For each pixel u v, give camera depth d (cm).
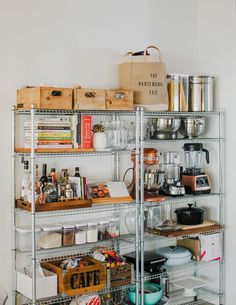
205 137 516
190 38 517
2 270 414
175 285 494
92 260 422
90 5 454
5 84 413
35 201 390
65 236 417
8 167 416
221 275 498
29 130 402
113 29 467
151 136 476
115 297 448
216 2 500
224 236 499
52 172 415
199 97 482
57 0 436
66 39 441
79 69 449
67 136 407
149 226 475
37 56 427
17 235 419
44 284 392
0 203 413
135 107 445
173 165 486
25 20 421
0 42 410
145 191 469
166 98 453
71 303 412
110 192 437
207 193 489
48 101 390
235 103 484
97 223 434
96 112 437
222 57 496
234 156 486
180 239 507
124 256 467
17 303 417
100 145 429
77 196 414
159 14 496
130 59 444
